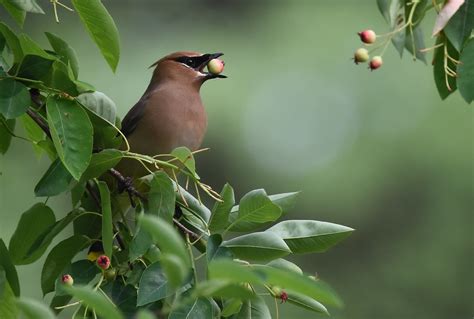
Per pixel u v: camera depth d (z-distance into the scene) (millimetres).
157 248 6023
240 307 5727
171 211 5984
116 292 5980
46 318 4191
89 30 6277
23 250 6422
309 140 16453
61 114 5918
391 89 16594
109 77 16625
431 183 16328
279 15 17188
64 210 14430
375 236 16391
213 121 16062
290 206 6141
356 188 16484
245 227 5984
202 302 5480
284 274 4105
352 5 16859
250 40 17406
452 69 6957
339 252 16312
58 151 5805
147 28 18234
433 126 16344
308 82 16828
